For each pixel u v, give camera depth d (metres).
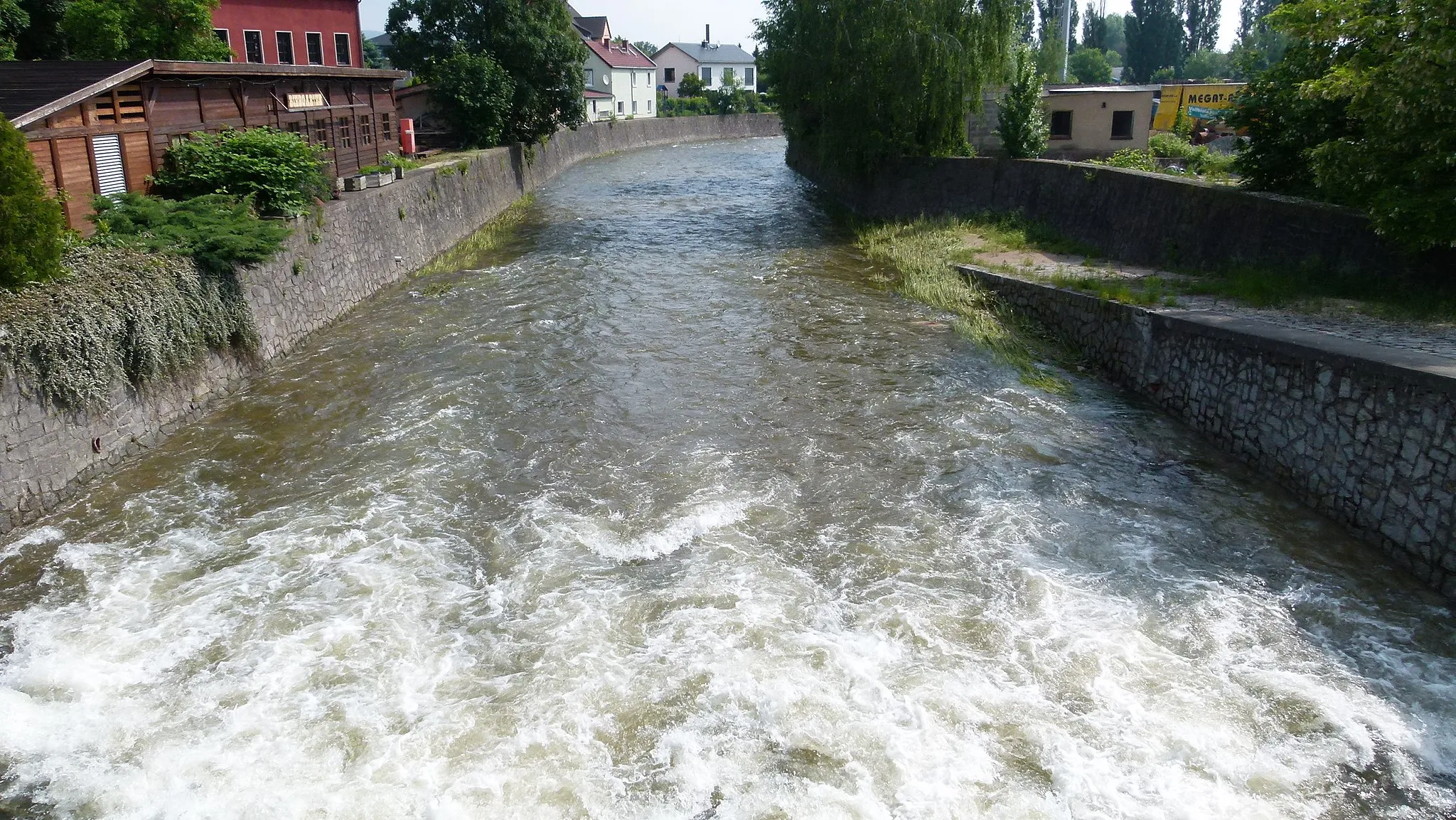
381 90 27.38
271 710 7.13
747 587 8.65
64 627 8.12
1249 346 11.04
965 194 26.89
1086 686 7.31
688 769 6.54
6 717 7.06
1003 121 26.92
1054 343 15.87
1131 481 10.78
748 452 11.65
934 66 27.73
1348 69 12.23
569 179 43.88
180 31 23.52
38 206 10.54
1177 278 16.00
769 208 33.75
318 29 36.00
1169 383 12.85
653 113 83.06
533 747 6.74
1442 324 11.15
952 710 7.05
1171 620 8.13
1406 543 8.77
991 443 11.80
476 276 21.81
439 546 9.41
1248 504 10.20
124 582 8.80
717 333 16.80
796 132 37.47
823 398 13.48
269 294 15.02
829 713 7.02
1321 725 6.90
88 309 10.61
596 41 76.25
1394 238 11.66
